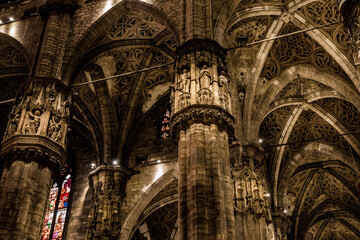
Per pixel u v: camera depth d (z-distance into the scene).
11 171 19.14
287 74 26.36
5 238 17.66
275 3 23.80
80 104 27.97
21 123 20.11
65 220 28.61
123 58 27.06
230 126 17.67
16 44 25.20
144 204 25.78
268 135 29.14
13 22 26.17
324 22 24.23
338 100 28.00
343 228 37.62
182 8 21.02
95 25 23.70
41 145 19.70
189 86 18.28
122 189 26.03
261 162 23.75
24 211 18.39
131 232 25.33
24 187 18.88
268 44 24.98
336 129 28.69
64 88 21.86
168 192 27.61
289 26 25.02
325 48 24.69
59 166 20.48
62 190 30.14
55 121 20.77
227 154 17.08
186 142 17.03
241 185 21.78
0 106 30.22
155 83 28.16
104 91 27.38
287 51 26.02
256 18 24.23
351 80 24.64
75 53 23.16
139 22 24.73
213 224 15.12
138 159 27.19
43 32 23.58
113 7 23.84
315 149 30.28
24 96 21.11
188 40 19.34
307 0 23.56
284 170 29.91
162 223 30.47
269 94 25.97
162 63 27.44
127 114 27.77
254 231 20.58
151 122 28.34
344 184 33.53
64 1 24.34
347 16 15.84
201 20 20.28
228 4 21.81
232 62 25.17
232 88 24.83
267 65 26.06
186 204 15.73
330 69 25.69
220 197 15.61
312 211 35.19
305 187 34.28
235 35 24.58
